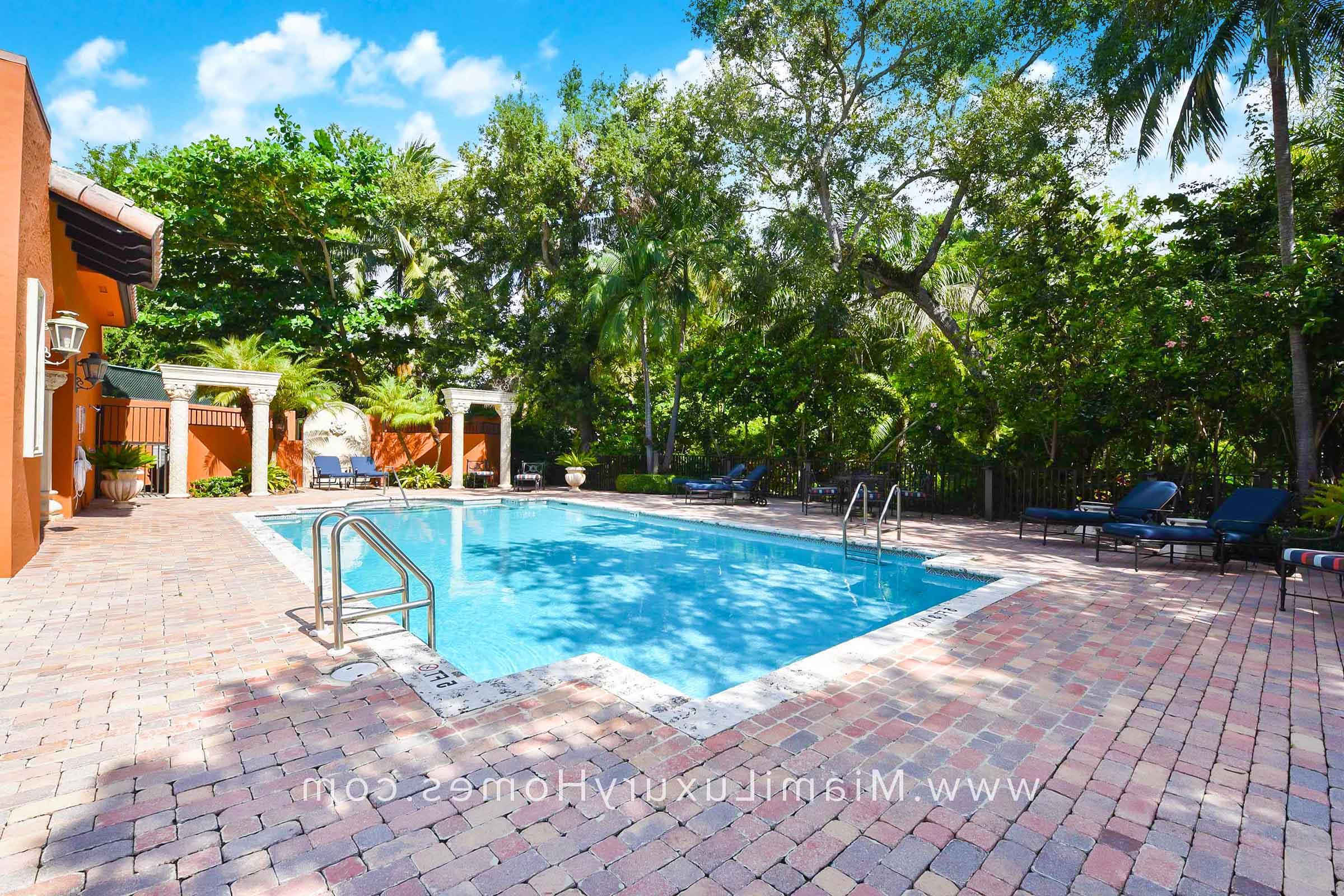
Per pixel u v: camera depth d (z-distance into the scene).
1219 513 7.89
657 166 19.34
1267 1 9.34
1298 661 4.42
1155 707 3.63
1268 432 10.98
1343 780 2.86
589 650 5.52
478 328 22.59
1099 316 11.59
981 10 13.38
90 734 3.16
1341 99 10.43
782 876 2.20
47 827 2.41
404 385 21.61
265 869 2.20
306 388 18.52
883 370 17.66
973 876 2.21
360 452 19.12
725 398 19.00
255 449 15.97
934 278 17.98
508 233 21.97
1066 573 7.48
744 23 14.99
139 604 5.62
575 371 21.92
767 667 5.13
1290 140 10.98
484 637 5.84
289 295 20.97
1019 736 3.25
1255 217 11.32
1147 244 11.86
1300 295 8.73
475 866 2.23
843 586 7.79
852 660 4.36
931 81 14.27
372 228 21.97
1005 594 6.30
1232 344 9.98
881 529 9.80
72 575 6.77
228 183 17.98
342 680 3.88
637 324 19.50
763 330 18.27
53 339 8.15
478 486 20.81
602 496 17.86
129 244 8.52
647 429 20.41
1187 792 2.75
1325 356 9.02
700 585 7.86
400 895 2.08
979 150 13.43
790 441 17.95
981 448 13.88
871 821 2.52
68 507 11.05
